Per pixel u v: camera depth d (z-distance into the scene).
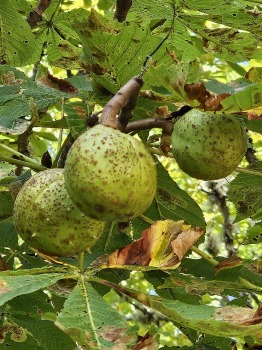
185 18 0.44
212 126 0.33
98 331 0.26
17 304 0.39
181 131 0.33
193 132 0.33
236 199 0.46
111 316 0.27
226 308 0.29
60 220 0.31
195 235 0.31
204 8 0.43
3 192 0.41
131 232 0.45
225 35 0.45
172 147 0.34
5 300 0.27
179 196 0.42
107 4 0.72
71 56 0.45
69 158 0.28
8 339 0.39
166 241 0.31
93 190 0.28
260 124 0.39
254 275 0.41
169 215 0.43
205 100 0.31
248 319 0.28
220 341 0.42
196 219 0.42
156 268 0.31
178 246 0.31
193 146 0.33
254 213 0.46
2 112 0.38
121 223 0.41
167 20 0.45
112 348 0.25
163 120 0.34
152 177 0.29
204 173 0.34
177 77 0.31
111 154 0.28
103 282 0.30
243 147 0.34
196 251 0.40
